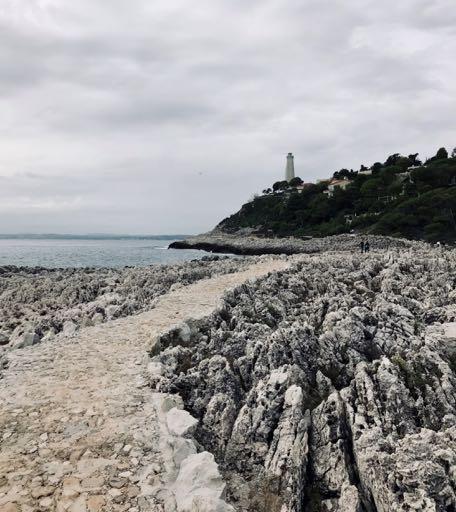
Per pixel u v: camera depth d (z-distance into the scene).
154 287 28.42
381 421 11.89
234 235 126.88
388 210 92.25
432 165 101.62
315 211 111.44
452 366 15.30
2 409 10.50
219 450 10.77
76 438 9.35
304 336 15.54
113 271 43.31
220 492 7.70
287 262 38.12
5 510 7.29
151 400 11.12
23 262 86.88
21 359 13.95
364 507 9.29
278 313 20.23
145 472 8.39
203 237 136.38
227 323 17.84
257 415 10.95
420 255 38.12
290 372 12.93
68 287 30.67
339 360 15.22
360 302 21.84
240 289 22.31
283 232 112.00
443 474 8.64
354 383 13.20
